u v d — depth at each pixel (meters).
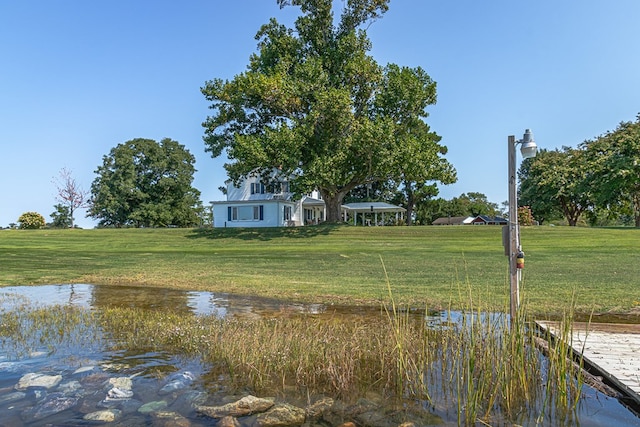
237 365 4.93
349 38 23.64
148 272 13.45
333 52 24.38
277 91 22.27
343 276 11.95
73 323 7.09
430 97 24.44
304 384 4.51
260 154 21.50
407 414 3.82
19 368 5.02
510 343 4.38
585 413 3.79
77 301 9.19
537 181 40.59
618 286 9.45
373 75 23.66
